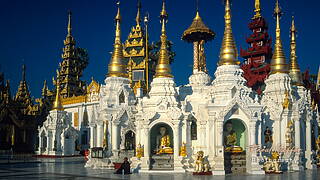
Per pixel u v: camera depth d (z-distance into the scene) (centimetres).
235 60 4491
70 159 7062
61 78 12206
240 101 4109
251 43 9725
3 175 3869
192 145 4347
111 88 5062
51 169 4619
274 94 4866
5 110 9975
